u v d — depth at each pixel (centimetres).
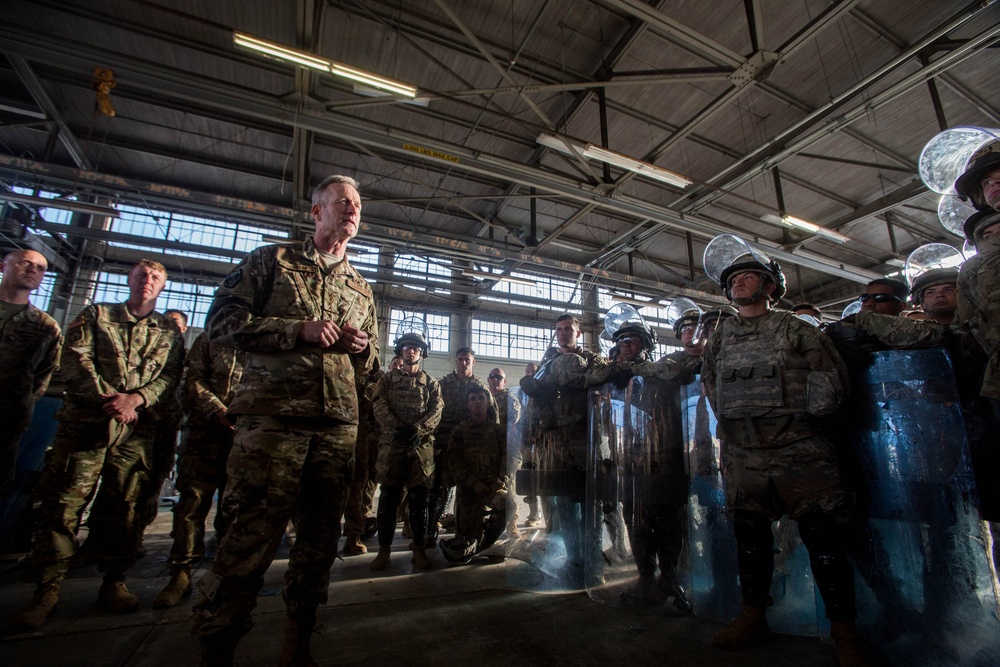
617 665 157
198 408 249
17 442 254
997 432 167
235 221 849
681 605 219
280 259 158
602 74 657
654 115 740
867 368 179
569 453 283
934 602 156
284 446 137
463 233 1134
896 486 167
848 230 1079
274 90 696
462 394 423
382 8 570
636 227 1070
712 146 804
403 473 315
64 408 214
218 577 126
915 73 552
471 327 1423
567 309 1295
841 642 155
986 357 169
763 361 184
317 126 576
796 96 705
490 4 569
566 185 716
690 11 575
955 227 270
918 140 791
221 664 123
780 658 164
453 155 645
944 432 162
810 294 1473
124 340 233
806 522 168
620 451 245
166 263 1094
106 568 213
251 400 138
